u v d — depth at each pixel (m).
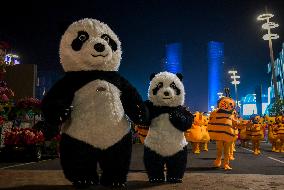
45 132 6.04
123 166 5.60
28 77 21.55
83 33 5.68
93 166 5.58
